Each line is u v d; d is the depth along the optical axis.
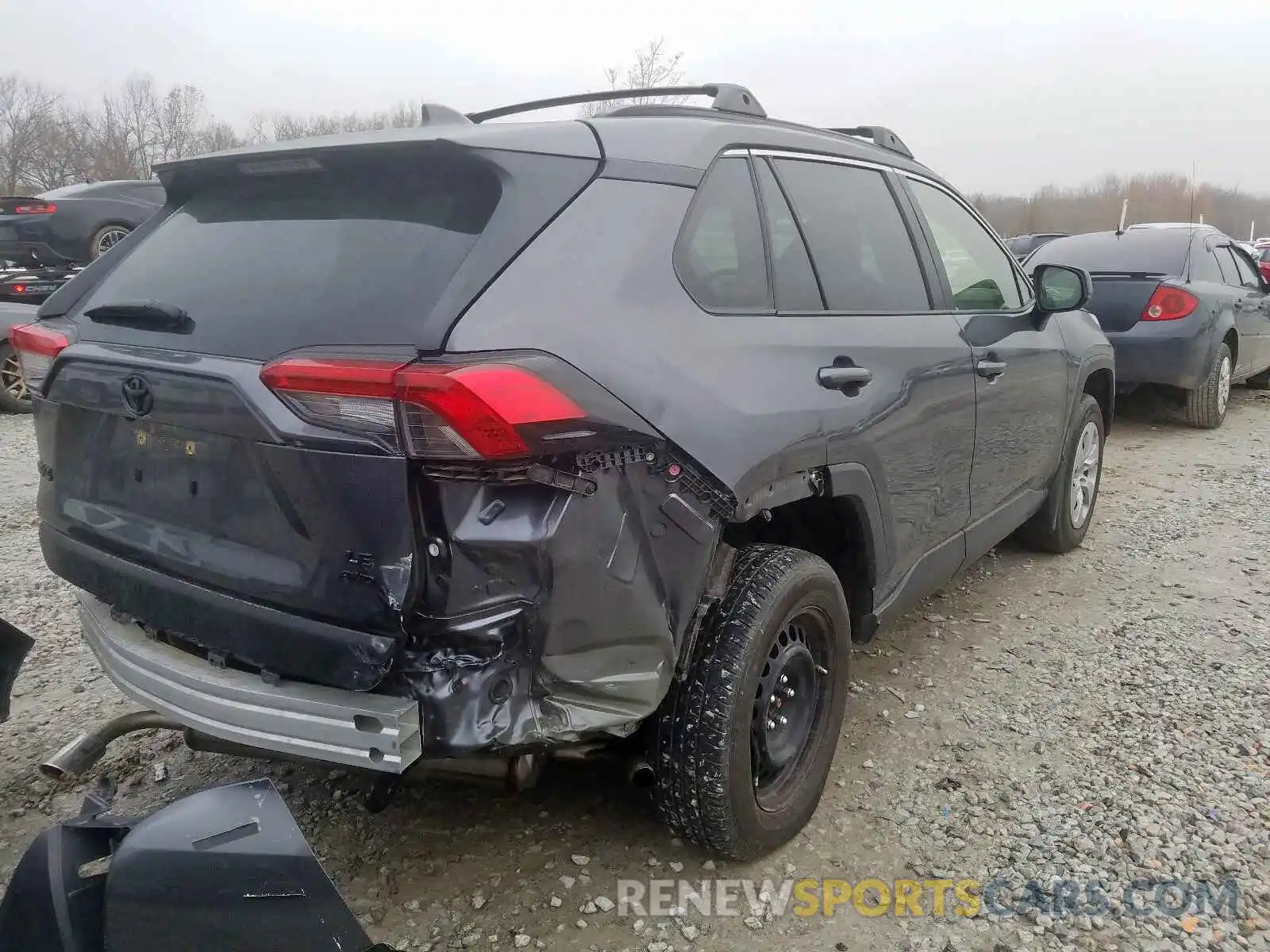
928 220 3.72
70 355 2.49
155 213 2.87
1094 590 4.73
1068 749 3.29
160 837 1.79
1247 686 3.72
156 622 2.35
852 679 3.80
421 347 1.95
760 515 2.75
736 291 2.62
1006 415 3.93
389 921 2.49
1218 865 2.70
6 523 5.81
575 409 2.01
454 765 2.30
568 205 2.25
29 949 1.75
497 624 1.98
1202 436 8.36
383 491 1.92
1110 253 8.57
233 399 2.08
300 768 3.19
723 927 2.49
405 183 2.29
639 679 2.20
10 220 11.07
